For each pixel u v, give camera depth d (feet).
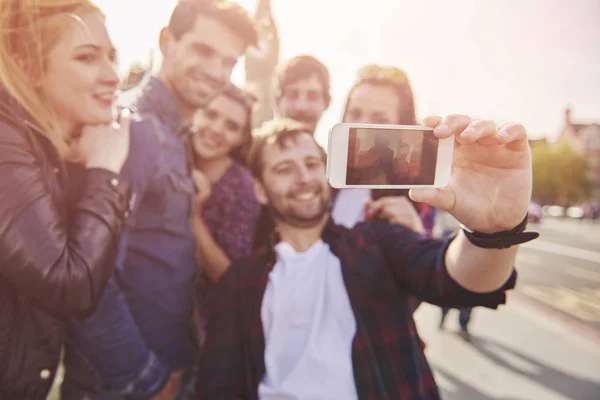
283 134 4.51
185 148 5.06
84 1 4.15
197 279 5.24
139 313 4.79
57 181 3.81
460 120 2.42
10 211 3.44
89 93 4.06
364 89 5.64
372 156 2.46
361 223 4.43
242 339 4.12
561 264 22.48
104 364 4.52
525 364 9.27
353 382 3.76
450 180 2.60
